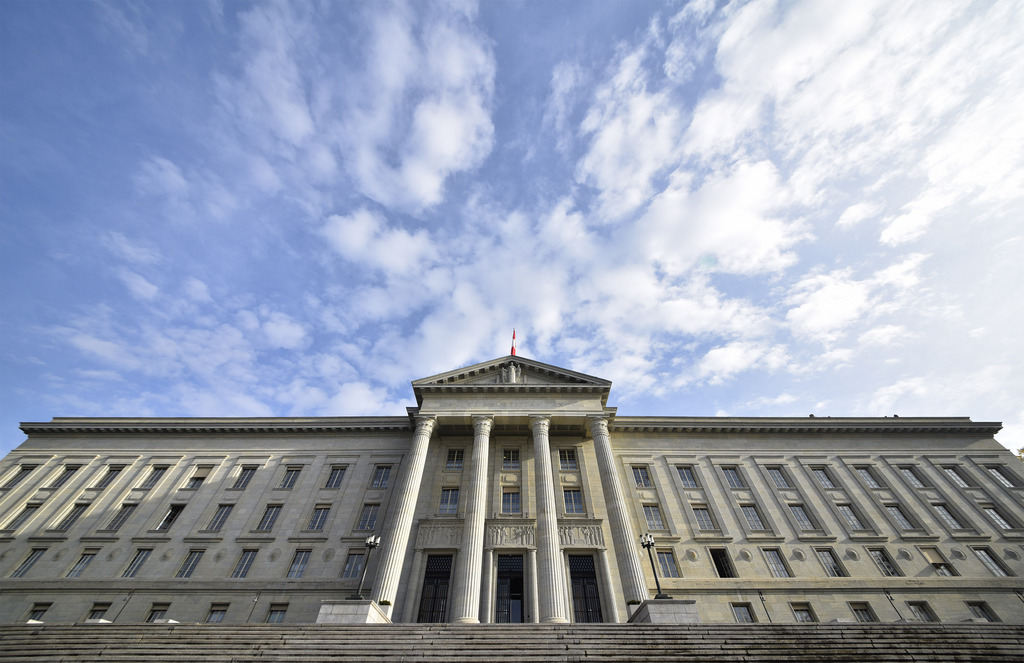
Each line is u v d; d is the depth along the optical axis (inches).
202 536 1333.7
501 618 1116.5
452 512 1325.0
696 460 1534.2
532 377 1567.4
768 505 1418.6
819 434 1633.9
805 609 1170.0
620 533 1134.4
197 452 1589.6
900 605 1176.2
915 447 1605.6
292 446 1596.9
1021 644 641.6
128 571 1273.4
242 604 1173.7
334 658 630.5
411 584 1144.8
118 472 1547.7
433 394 1489.9
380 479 1478.8
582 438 1519.4
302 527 1350.9
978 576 1238.9
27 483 1505.9
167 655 636.7
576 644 664.4
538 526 1154.0
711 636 676.1
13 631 669.9
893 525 1369.3
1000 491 1470.2
